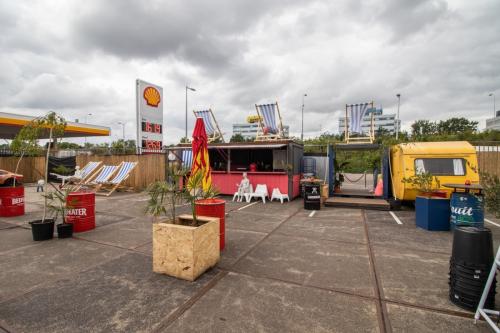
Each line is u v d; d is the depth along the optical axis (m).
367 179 20.05
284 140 10.88
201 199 5.10
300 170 12.45
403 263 4.13
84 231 6.02
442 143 8.38
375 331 2.48
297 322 2.62
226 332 2.47
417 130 58.16
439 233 5.87
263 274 3.73
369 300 3.04
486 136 29.30
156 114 17.53
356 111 10.95
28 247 4.93
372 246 4.97
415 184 7.13
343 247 4.91
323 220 7.18
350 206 9.05
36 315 2.74
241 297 3.10
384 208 8.67
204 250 3.75
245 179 10.57
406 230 6.12
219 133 12.69
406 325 2.58
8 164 17.41
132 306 2.91
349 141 11.45
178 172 4.31
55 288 3.33
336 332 2.47
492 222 7.05
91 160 16.06
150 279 3.58
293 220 7.17
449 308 2.88
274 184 10.86
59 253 4.61
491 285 2.80
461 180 7.54
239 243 5.15
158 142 17.66
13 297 3.11
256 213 8.13
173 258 3.63
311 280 3.54
